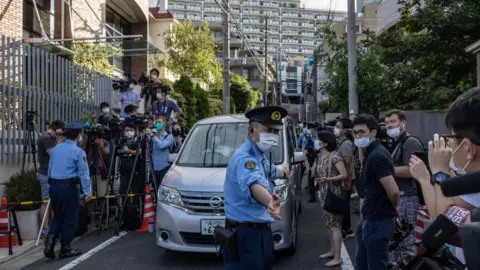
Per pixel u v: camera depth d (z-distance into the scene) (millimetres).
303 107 49562
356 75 13336
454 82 13516
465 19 12422
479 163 2027
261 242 3594
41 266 6418
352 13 13203
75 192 6691
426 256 2275
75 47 14852
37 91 9281
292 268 6234
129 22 24766
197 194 6199
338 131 8414
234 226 3639
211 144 7371
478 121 1959
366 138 4402
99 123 10125
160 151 9070
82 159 6672
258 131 3633
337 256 6258
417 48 13281
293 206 6637
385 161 4184
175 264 6383
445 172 2379
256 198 3379
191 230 6109
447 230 2158
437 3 13148
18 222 7789
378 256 4258
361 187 4488
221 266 6254
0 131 8281
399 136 5492
